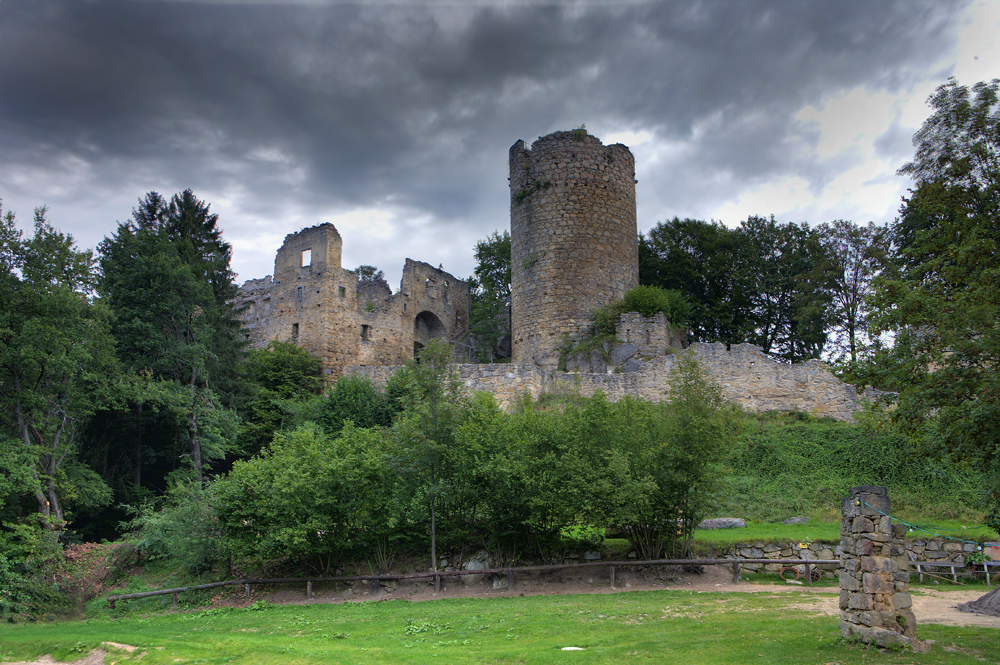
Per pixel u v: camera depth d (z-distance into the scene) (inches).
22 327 830.5
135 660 474.3
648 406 821.9
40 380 846.5
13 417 848.9
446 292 1935.3
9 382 844.6
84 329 885.8
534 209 1470.2
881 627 383.9
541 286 1439.5
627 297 1392.7
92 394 927.0
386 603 644.1
